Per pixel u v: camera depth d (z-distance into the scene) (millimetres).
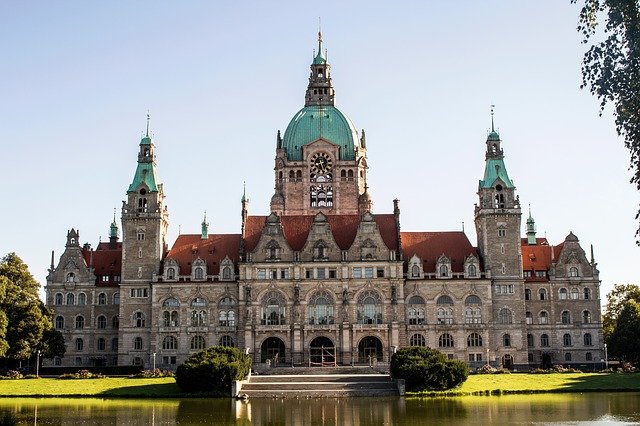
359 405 98812
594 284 171875
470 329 161125
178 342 161875
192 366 113625
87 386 120312
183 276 164500
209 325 162250
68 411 92625
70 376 134500
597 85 51125
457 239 171250
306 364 156500
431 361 115062
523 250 178250
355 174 184875
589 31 51406
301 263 160625
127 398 111000
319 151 185375
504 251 165375
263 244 162125
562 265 172625
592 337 170250
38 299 151250
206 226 179500
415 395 110812
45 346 149875
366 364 155625
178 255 168750
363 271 161000
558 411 88250
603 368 167625
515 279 164250
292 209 183500
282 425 78938
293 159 186500
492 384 119500
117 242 196875
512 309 163500
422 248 169125
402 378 114000
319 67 194250
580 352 169750
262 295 160375
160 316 162750
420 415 86000
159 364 161250
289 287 160375
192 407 97562
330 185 184500
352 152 186750
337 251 161500
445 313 161875
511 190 167375
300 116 190500
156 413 90250
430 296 162125
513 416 83812
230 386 113500
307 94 194000
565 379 125312
